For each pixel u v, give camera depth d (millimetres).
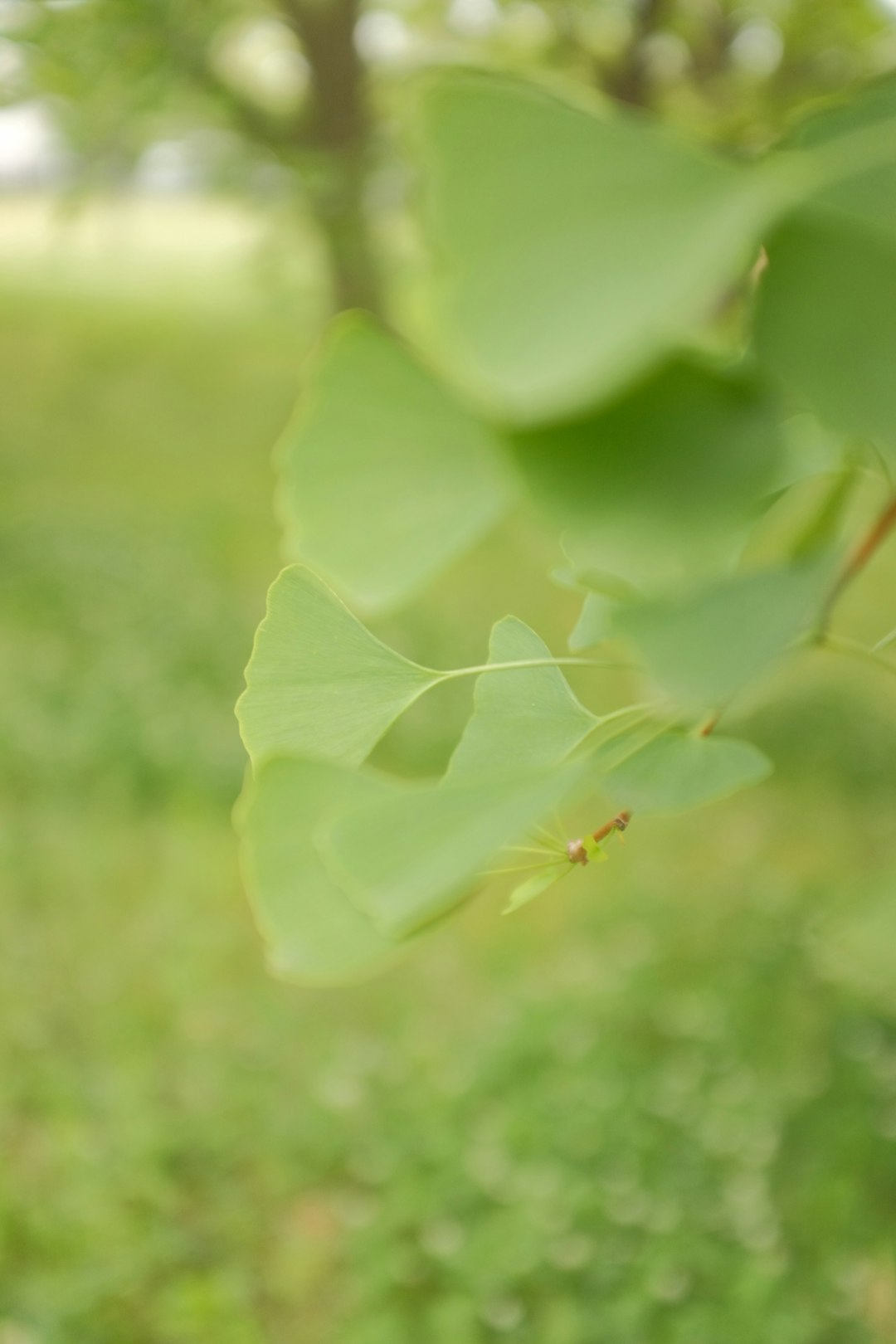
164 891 5344
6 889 5160
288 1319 3344
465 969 4996
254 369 15516
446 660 7613
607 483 505
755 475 504
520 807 501
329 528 520
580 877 5695
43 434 13273
